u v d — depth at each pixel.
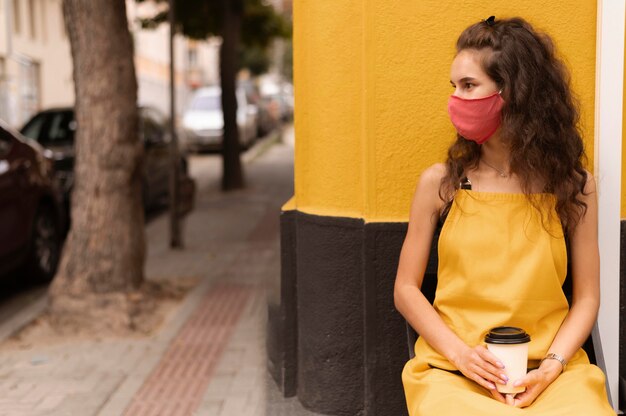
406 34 3.83
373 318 3.95
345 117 4.03
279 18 20.12
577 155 3.03
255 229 12.09
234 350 6.09
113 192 7.02
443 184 3.06
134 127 7.12
